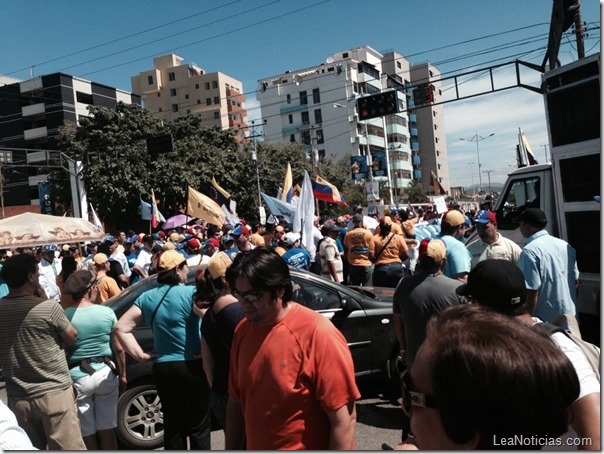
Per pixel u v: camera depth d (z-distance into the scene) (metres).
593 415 1.76
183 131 35.53
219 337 3.17
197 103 82.56
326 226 9.21
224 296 3.23
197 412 3.73
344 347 2.26
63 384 3.52
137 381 4.82
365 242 8.92
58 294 9.67
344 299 5.29
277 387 2.20
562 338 1.98
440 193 37.19
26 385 3.42
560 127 5.81
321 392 2.17
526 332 1.13
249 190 39.19
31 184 52.22
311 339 2.22
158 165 31.56
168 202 33.44
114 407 4.02
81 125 32.84
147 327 4.84
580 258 5.71
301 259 7.78
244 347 2.40
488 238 5.02
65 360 3.60
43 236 6.50
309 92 72.12
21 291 3.51
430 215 15.53
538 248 4.07
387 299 5.57
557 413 1.06
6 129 53.38
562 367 1.08
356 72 71.31
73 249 11.16
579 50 12.90
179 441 3.71
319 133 71.44
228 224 15.86
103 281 6.77
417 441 1.19
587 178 5.55
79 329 3.87
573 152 5.64
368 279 8.99
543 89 6.00
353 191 51.25
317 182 15.94
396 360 5.37
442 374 1.08
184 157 33.41
